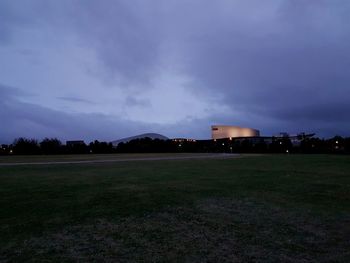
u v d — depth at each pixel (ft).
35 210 26.58
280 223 22.89
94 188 38.50
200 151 244.83
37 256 16.62
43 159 114.01
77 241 18.89
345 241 19.08
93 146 225.76
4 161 98.17
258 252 17.24
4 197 32.37
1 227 21.71
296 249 17.70
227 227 21.81
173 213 25.64
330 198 32.32
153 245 18.25
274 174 54.80
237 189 37.81
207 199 31.48
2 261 15.97
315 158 110.22
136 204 28.99
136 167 72.13
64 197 32.40
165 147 243.40
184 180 46.47
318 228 21.70
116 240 19.08
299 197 32.76
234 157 125.70
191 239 19.30
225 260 16.16
